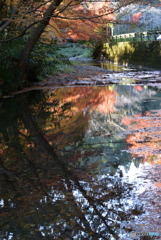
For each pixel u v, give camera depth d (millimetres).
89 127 6488
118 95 10742
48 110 8445
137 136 5715
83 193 3508
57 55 18078
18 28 11906
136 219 2932
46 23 10734
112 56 28484
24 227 2846
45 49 15023
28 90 12367
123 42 25875
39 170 4242
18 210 3162
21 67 12547
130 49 24391
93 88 12844
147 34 23266
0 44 11562
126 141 5445
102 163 4449
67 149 5102
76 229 2785
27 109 8633
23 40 12617
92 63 27109
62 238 2654
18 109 8594
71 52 35656
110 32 30000
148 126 6371
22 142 5562
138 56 22797
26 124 6891
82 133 6070
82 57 34969
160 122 6660
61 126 6621
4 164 4520
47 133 6105
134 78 15711
